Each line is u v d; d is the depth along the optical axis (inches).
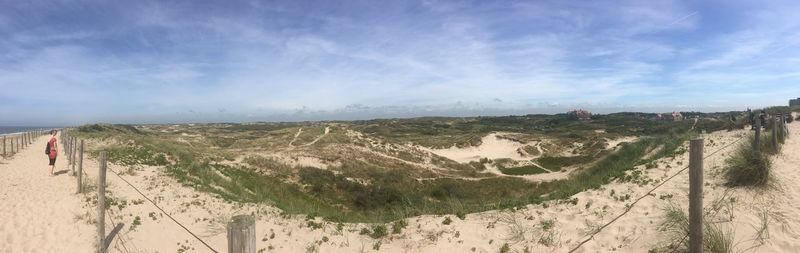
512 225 319.3
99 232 314.0
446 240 306.8
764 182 333.4
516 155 2097.7
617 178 444.5
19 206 437.4
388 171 1182.9
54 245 329.7
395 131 3619.6
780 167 410.3
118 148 992.9
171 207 466.6
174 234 371.6
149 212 435.2
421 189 1034.7
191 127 4933.6
